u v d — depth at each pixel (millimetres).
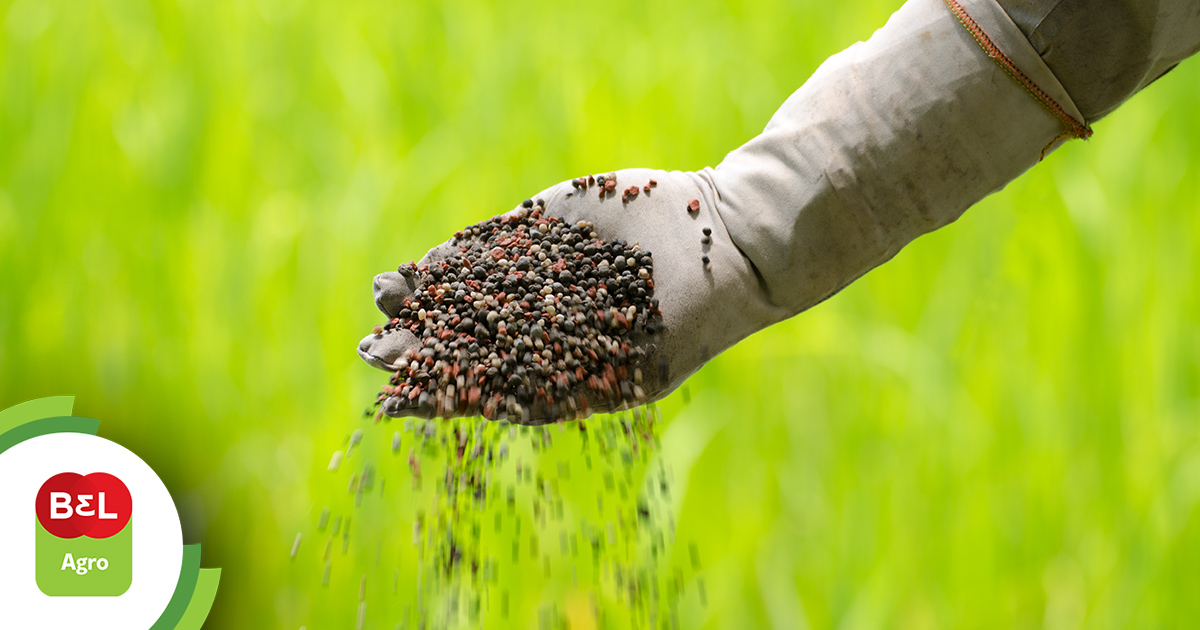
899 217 2234
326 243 2518
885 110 2223
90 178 2562
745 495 2445
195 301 2510
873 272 2527
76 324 2506
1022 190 2527
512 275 2252
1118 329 2469
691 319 2244
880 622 2385
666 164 2576
